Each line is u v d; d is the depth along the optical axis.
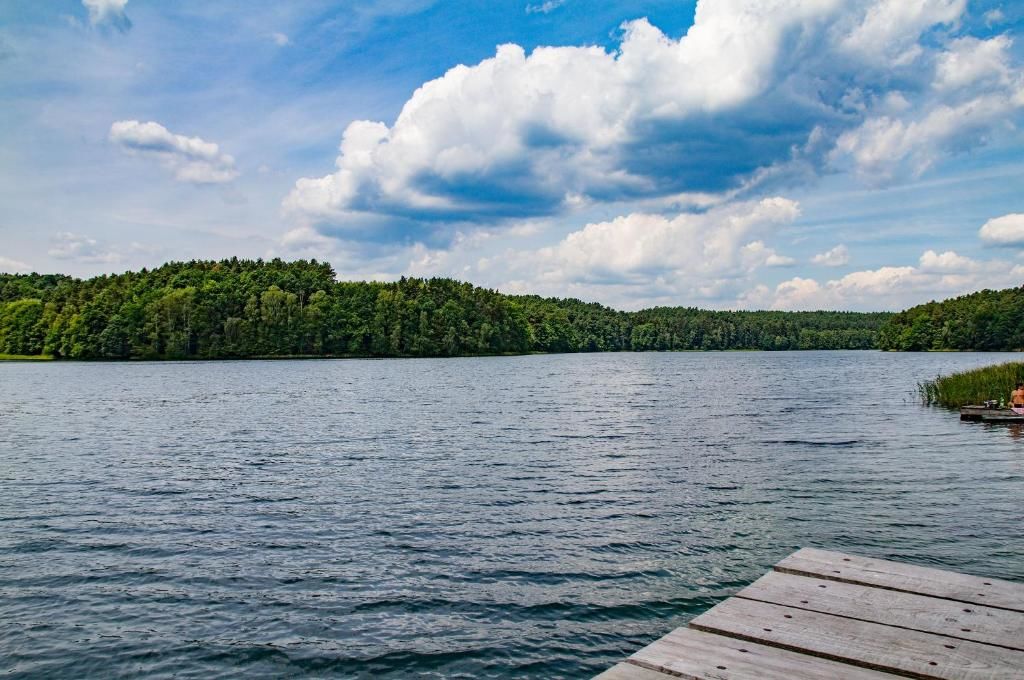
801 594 5.17
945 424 31.83
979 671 3.90
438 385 68.31
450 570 12.00
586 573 11.79
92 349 136.88
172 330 140.25
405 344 162.25
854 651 4.17
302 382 74.06
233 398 52.94
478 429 32.03
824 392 54.03
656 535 13.91
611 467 21.45
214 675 8.52
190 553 13.06
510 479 19.64
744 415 37.38
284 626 9.86
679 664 4.02
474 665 8.71
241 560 12.64
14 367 114.88
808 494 17.41
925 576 5.53
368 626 9.84
